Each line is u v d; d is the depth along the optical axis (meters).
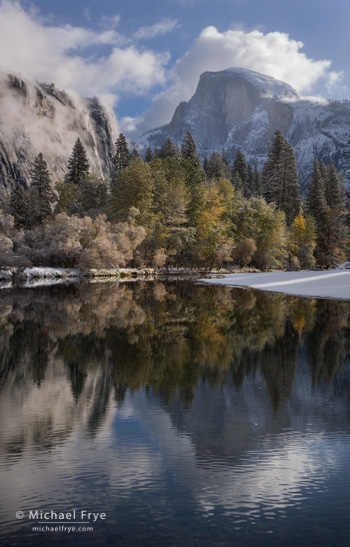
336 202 99.50
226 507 4.35
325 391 8.14
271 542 3.81
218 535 3.91
